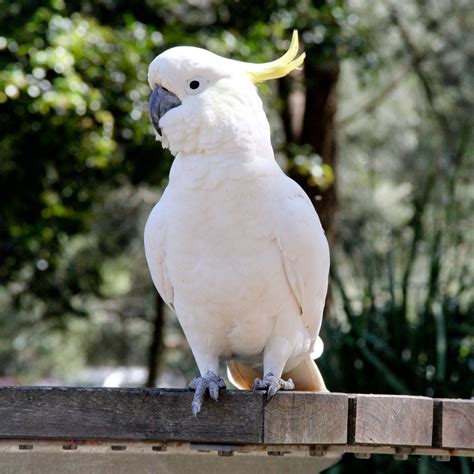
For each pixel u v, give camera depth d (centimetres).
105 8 1523
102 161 1355
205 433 528
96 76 1364
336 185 1590
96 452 583
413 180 2086
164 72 565
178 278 582
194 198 564
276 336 588
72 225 1538
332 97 1600
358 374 1081
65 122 1314
